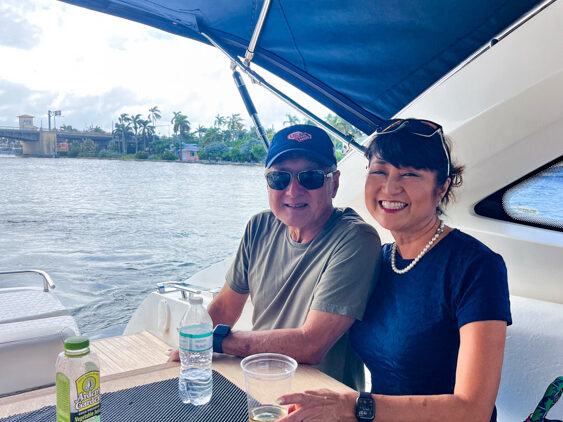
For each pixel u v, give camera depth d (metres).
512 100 1.72
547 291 1.72
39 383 1.30
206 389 0.96
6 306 1.54
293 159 1.38
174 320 2.02
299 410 0.85
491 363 0.95
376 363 1.21
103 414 0.85
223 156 40.72
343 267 1.24
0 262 10.48
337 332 1.20
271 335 1.20
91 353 0.73
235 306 1.62
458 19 1.78
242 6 1.94
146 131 44.59
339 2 1.80
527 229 1.80
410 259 1.19
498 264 1.04
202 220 17.42
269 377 0.83
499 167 1.79
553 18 1.63
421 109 2.05
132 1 2.00
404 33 1.91
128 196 23.23
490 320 0.98
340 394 0.91
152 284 8.44
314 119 2.27
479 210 1.91
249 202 21.75
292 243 1.44
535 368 1.37
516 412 1.37
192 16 2.06
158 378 1.03
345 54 2.09
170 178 30.84
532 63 1.68
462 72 1.88
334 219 1.41
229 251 12.51
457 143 1.84
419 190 1.13
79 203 21.08
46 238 13.84
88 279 8.86
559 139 1.68
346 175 2.36
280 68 2.29
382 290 1.23
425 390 1.13
